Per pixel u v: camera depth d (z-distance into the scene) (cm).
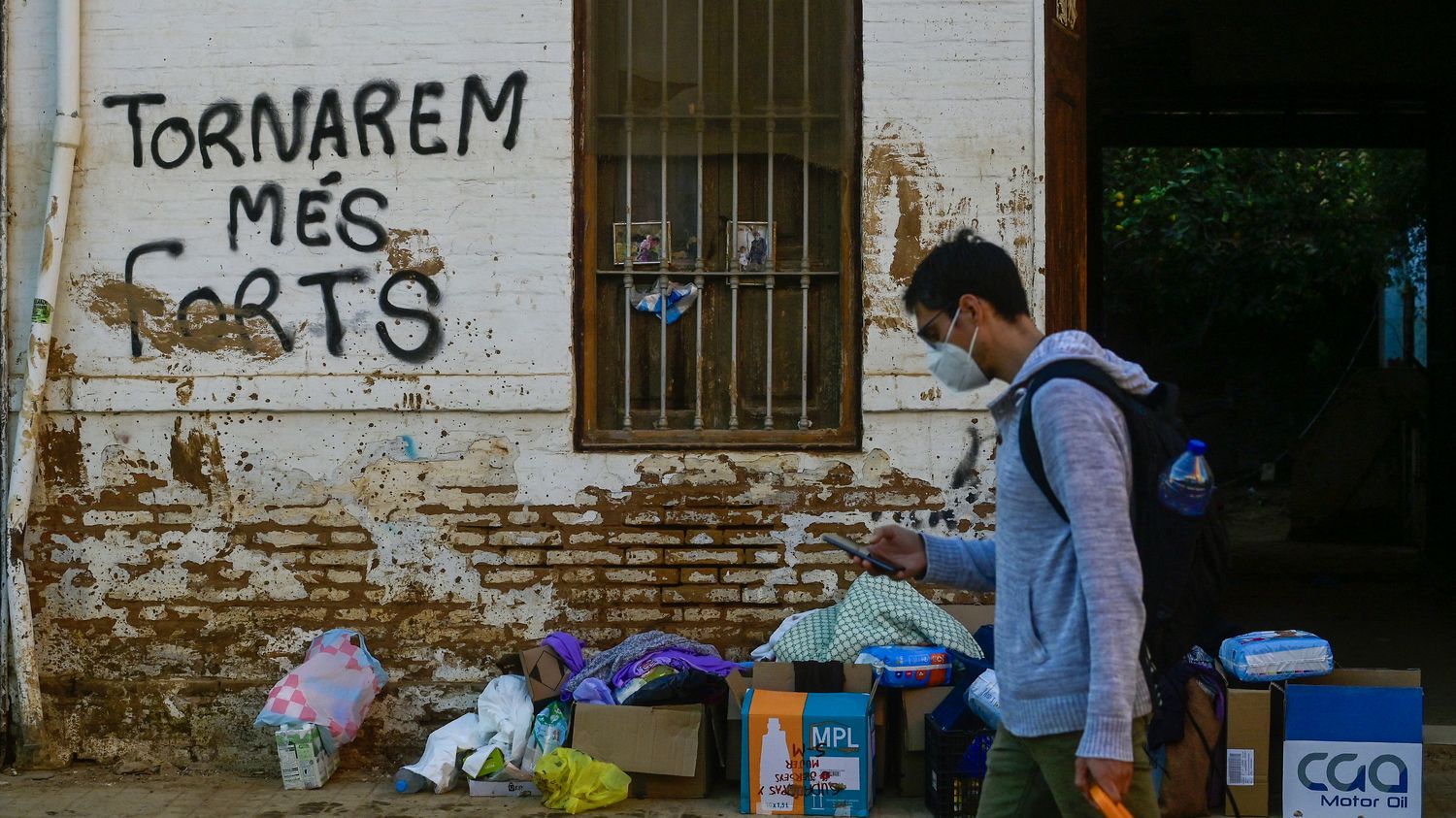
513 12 532
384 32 533
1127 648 256
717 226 552
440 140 534
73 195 539
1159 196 1398
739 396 553
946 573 324
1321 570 1012
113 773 529
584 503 535
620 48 548
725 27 548
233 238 538
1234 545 1142
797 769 467
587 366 545
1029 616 276
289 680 513
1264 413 1514
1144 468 272
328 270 537
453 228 534
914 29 528
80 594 542
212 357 538
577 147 540
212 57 536
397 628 539
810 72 546
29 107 541
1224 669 483
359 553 539
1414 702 458
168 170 538
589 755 483
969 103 527
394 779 519
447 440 537
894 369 530
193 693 537
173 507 541
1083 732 264
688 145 550
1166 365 1531
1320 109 1016
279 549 539
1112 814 251
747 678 490
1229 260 1435
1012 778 292
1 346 534
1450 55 926
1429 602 883
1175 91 973
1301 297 1474
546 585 536
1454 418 960
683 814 472
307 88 535
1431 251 996
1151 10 918
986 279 294
